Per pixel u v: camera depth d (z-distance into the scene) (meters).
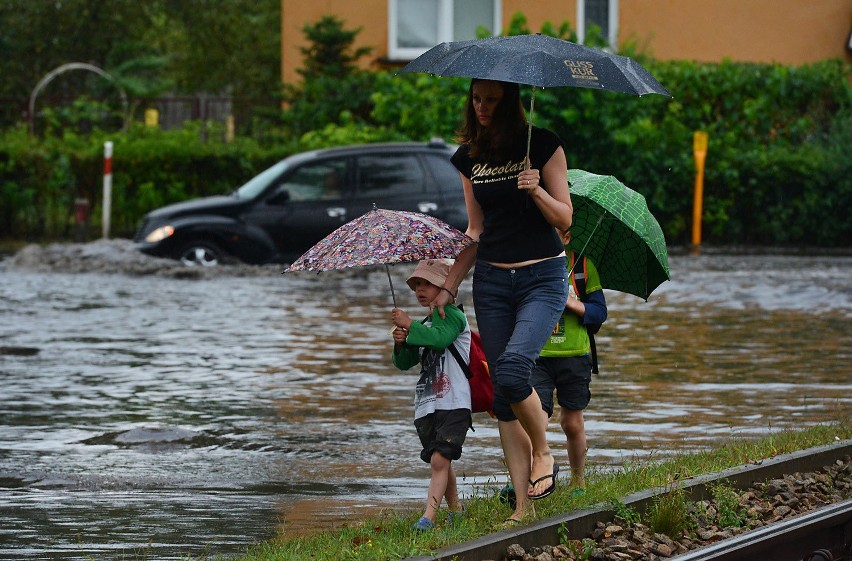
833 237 68.44
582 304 18.94
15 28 107.50
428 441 18.00
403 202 53.56
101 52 109.56
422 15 73.88
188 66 123.25
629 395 28.77
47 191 69.25
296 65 74.00
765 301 45.81
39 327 39.34
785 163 68.00
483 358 17.94
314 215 53.81
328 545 16.50
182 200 69.12
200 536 18.25
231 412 27.33
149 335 37.97
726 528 17.59
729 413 26.72
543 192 16.56
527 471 17.42
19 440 24.64
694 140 67.81
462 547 15.52
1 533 18.34
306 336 37.97
